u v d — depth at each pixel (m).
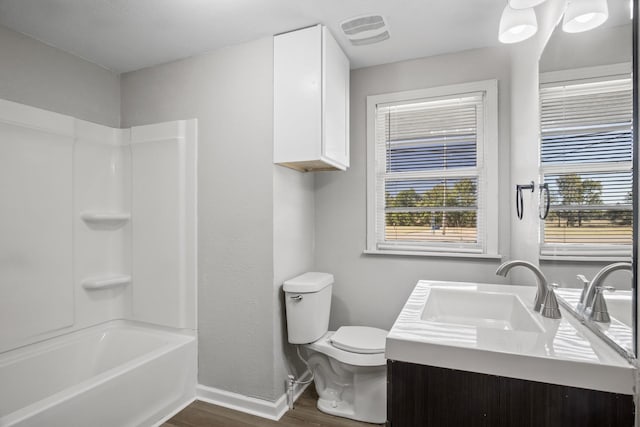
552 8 1.48
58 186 2.20
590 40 1.16
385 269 2.47
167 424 1.98
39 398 2.03
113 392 1.75
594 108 1.12
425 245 2.43
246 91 2.17
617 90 1.00
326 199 2.61
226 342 2.21
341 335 2.12
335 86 2.15
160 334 2.37
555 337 1.12
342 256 2.57
